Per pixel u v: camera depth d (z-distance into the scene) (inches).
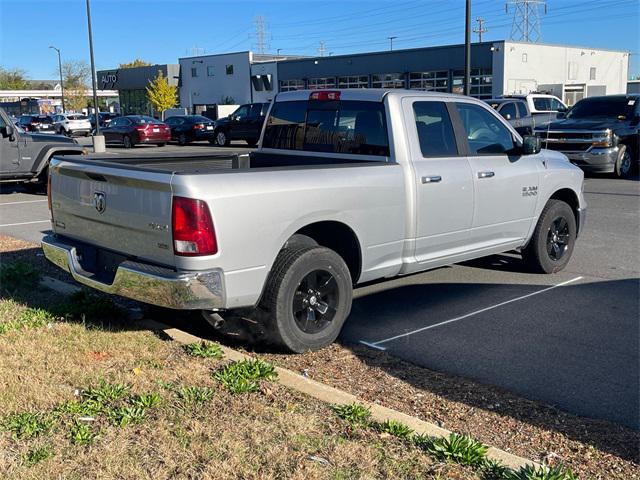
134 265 186.2
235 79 2253.9
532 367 193.3
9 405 157.0
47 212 500.1
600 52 1857.8
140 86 2753.4
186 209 172.2
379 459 137.1
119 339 204.2
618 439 151.8
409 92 237.3
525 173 272.7
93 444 141.3
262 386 171.5
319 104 252.5
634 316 238.7
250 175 183.5
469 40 810.8
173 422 151.5
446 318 237.3
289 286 191.8
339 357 201.2
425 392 176.4
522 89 1610.5
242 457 136.9
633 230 402.3
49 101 3329.2
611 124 640.4
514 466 134.6
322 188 197.6
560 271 304.8
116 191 192.5
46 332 209.8
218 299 178.4
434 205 233.8
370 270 219.5
